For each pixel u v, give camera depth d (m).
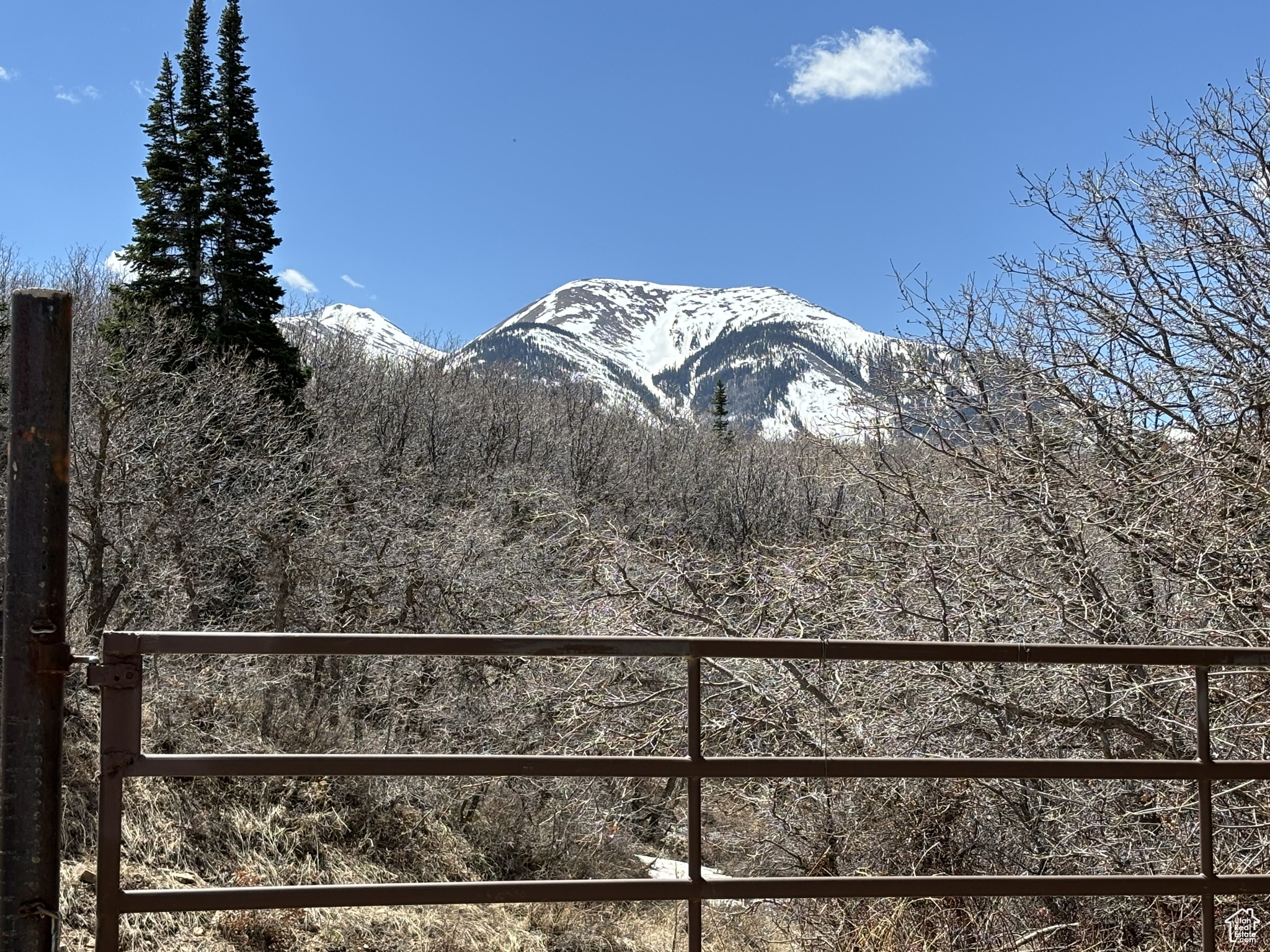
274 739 14.05
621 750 8.25
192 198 26.77
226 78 27.73
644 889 2.92
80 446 17.48
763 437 48.00
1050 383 7.75
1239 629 6.55
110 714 2.64
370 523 19.28
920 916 5.73
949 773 3.05
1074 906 6.19
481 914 10.43
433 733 14.71
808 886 3.01
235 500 19.70
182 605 18.05
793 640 2.97
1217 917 5.16
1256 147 7.52
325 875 11.48
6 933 2.47
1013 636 7.23
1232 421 7.23
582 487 34.66
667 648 2.91
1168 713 6.39
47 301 2.56
